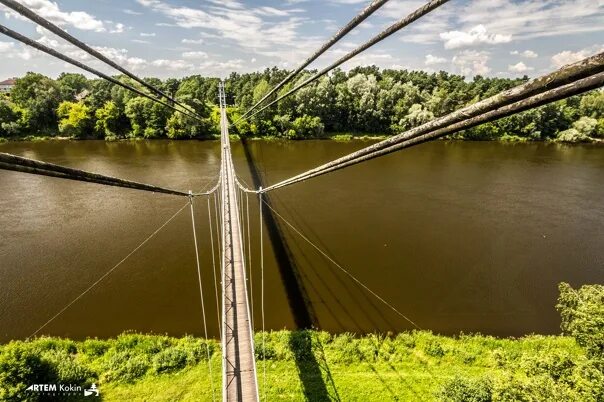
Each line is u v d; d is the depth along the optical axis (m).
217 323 20.16
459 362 17.75
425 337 19.16
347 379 16.92
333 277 24.14
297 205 35.25
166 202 35.56
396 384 16.73
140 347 18.08
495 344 18.72
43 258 25.77
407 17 3.45
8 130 60.75
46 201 35.59
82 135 64.25
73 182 40.81
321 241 28.55
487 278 24.34
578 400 10.45
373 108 69.88
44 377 15.27
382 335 19.52
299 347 18.30
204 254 26.53
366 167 47.84
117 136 64.12
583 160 52.50
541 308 21.80
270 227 30.66
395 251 27.23
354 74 94.44
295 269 24.91
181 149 57.69
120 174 43.53
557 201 36.84
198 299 21.94
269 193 38.47
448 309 21.52
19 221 31.28
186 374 16.92
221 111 66.25
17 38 5.26
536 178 43.94
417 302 22.00
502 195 38.22
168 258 25.98
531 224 31.78
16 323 19.89
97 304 21.39
